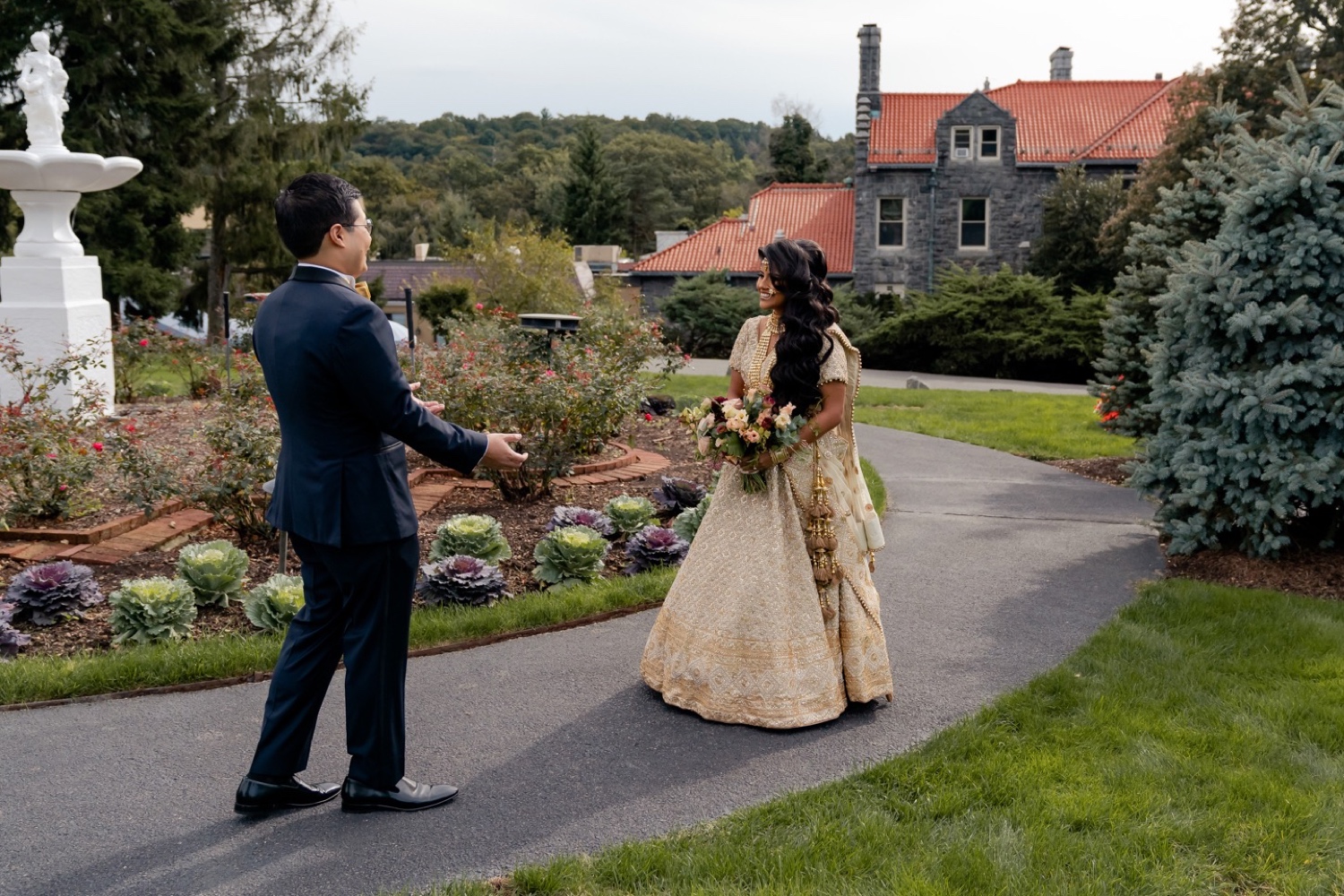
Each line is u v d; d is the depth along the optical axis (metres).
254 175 28.14
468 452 2.99
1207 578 5.82
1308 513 6.15
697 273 35.50
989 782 3.29
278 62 29.44
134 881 2.75
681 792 3.28
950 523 7.07
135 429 6.33
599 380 7.59
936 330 27.55
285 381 2.89
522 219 77.06
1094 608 5.21
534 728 3.75
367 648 3.04
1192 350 6.10
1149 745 3.56
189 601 4.66
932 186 32.59
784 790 3.29
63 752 3.51
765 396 3.68
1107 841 2.94
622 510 6.26
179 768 3.41
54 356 9.31
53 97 9.55
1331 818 3.08
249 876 2.78
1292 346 5.65
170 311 26.02
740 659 3.76
